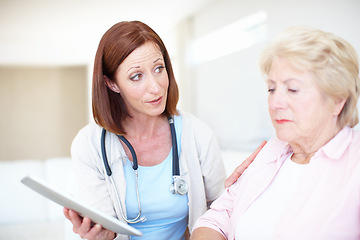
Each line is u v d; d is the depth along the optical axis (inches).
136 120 47.4
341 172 29.8
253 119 131.0
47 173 87.4
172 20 193.0
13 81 298.8
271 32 122.7
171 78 47.1
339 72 29.0
